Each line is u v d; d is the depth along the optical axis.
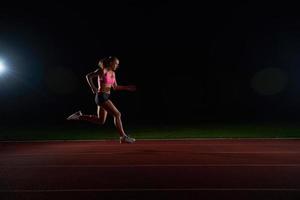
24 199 5.73
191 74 29.77
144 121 20.80
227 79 29.62
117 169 7.71
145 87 29.69
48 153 9.84
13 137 13.75
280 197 5.65
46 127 17.83
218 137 13.02
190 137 13.09
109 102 9.76
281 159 8.61
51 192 6.07
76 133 14.97
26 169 7.82
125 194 5.89
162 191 6.03
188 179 6.79
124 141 9.89
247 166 7.86
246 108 28.02
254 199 5.56
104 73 9.62
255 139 12.26
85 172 7.47
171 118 22.73
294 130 15.14
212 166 7.89
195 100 29.56
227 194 5.83
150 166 7.96
